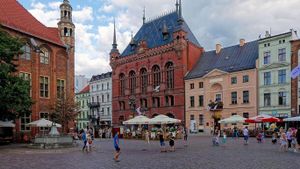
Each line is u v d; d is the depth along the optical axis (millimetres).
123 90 88812
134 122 49938
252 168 17500
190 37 79500
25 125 44438
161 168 17688
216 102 65938
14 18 46406
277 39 58531
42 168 17906
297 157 22922
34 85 46844
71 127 50438
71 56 54219
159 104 78562
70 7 55062
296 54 55656
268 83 59438
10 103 31891
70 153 27453
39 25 51281
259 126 58688
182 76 73188
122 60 88375
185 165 18906
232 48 72188
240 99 63031
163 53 77625
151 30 87500
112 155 25438
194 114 70500
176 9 83312
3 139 40031
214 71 67375
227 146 33969
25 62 45719
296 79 55219
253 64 62500
